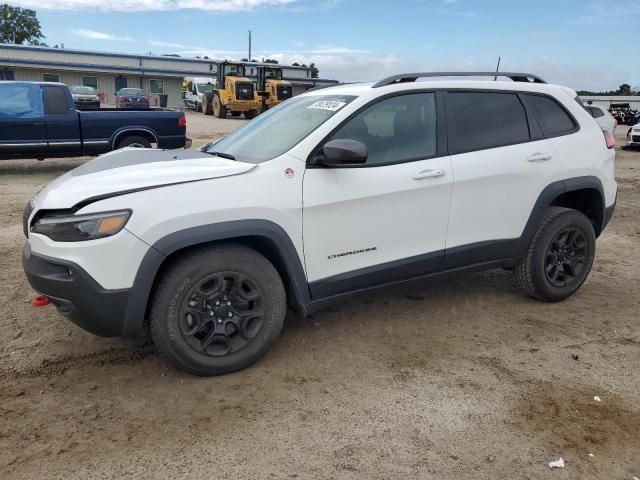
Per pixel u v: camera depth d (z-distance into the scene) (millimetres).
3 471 2533
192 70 50906
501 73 4375
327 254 3539
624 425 2955
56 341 3803
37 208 3182
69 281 2959
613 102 44688
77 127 10930
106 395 3170
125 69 46844
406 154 3789
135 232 2969
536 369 3543
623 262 5973
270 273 3395
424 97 3932
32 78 44281
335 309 4434
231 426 2906
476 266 4215
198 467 2588
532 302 4672
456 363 3605
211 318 3277
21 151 10539
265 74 33156
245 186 3248
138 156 3852
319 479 2521
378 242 3701
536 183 4270
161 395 3180
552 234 4395
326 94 4070
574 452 2729
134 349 3709
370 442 2787
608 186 4750
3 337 3848
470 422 2965
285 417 2988
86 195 3020
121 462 2613
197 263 3160
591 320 4332
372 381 3367
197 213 3088
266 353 3678
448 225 3955
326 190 3453
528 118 4367
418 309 4469
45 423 2896
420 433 2865
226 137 4422
